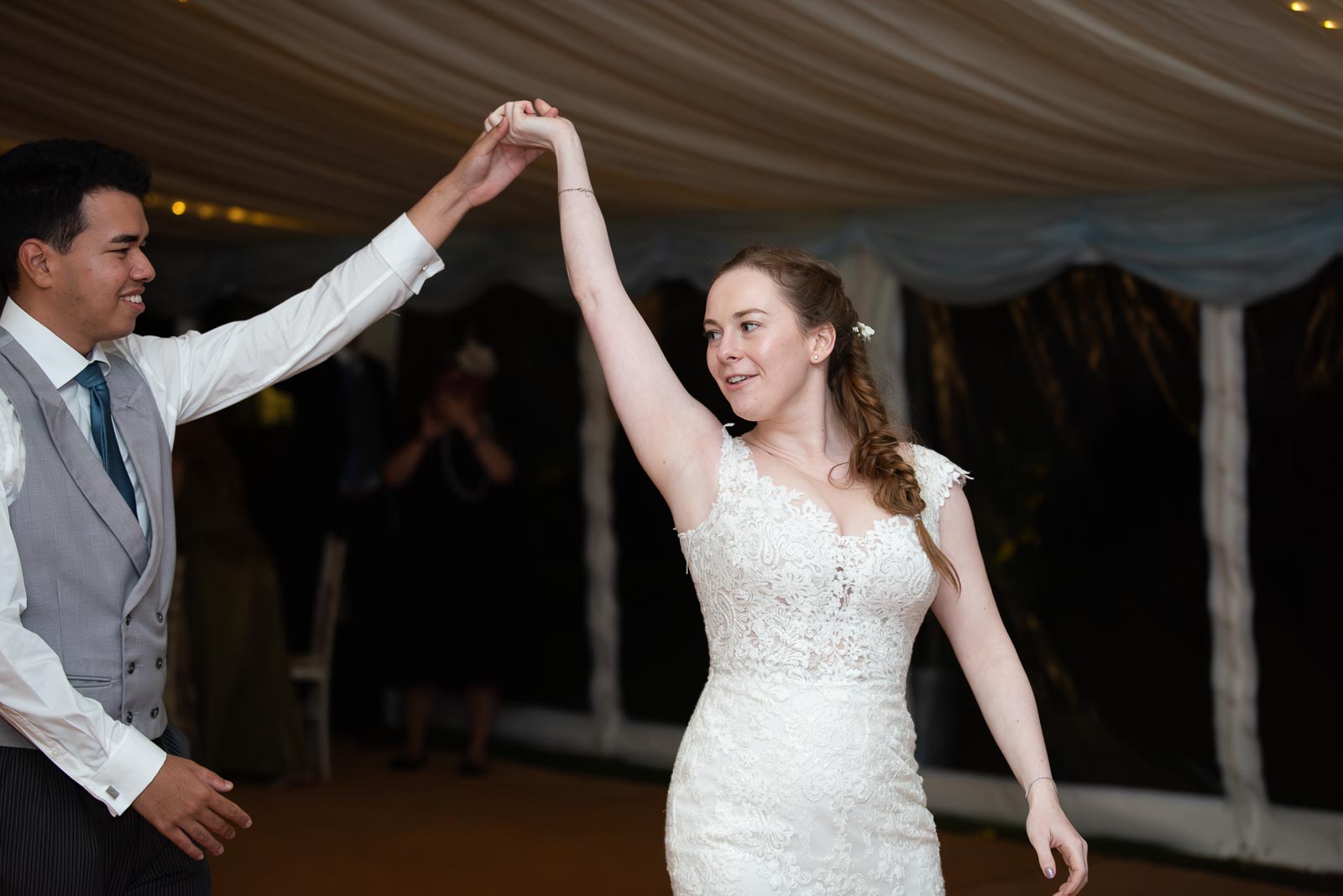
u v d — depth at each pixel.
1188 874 4.41
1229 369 4.52
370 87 3.46
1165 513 4.69
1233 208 4.19
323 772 5.98
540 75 3.31
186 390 2.34
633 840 5.00
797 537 2.11
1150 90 3.13
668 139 3.77
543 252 5.61
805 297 2.20
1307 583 4.44
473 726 6.11
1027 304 4.92
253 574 5.77
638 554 6.07
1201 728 4.64
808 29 2.94
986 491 5.00
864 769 2.09
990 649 2.30
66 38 3.27
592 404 6.14
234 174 4.40
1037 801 2.13
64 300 2.10
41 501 2.06
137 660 2.15
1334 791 4.40
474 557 6.11
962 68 3.10
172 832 2.03
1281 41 2.76
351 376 6.58
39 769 2.06
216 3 3.03
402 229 2.45
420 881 4.48
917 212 4.77
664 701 6.02
